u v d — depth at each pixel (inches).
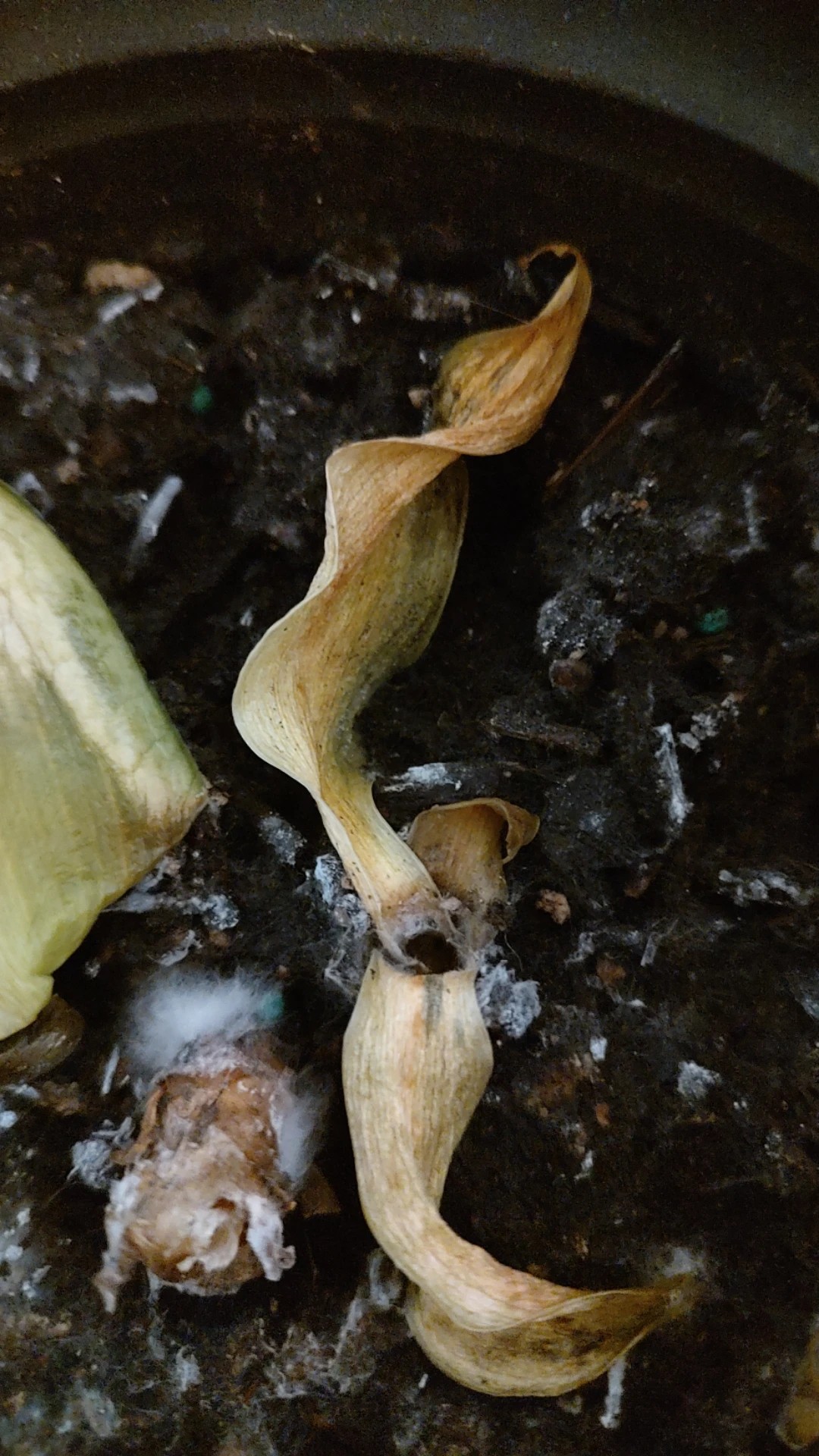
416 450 9.8
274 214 10.6
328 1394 10.9
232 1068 10.7
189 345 10.8
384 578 10.3
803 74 9.8
